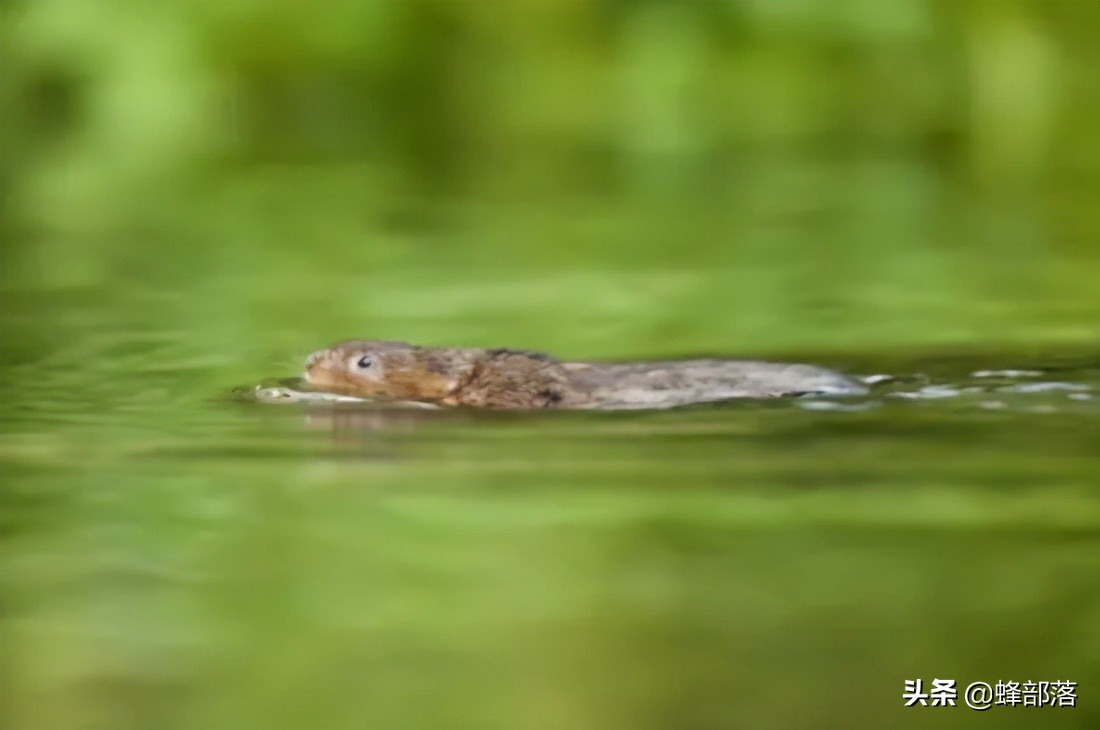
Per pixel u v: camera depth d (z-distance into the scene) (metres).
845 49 23.47
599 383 10.30
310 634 7.02
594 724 6.37
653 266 16.23
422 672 6.65
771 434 9.17
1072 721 6.39
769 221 18.62
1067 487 8.20
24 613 7.15
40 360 12.16
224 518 8.02
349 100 24.22
